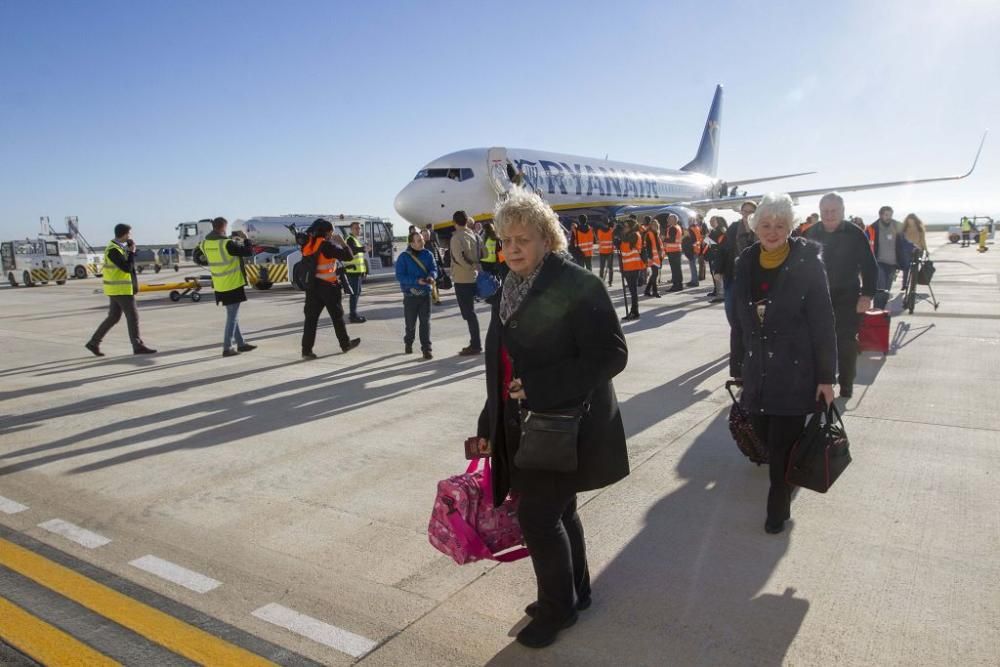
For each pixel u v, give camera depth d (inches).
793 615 100.4
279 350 347.9
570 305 84.5
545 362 86.6
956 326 349.7
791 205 118.5
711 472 158.7
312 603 108.1
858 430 183.3
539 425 86.1
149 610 107.2
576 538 101.6
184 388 265.1
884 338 275.6
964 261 923.4
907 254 386.3
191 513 145.0
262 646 97.2
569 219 973.8
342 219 1037.2
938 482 147.4
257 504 149.0
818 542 122.9
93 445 194.7
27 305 671.1
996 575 109.5
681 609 103.1
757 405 122.0
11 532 137.6
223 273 327.6
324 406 232.2
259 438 197.6
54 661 95.1
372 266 884.0
